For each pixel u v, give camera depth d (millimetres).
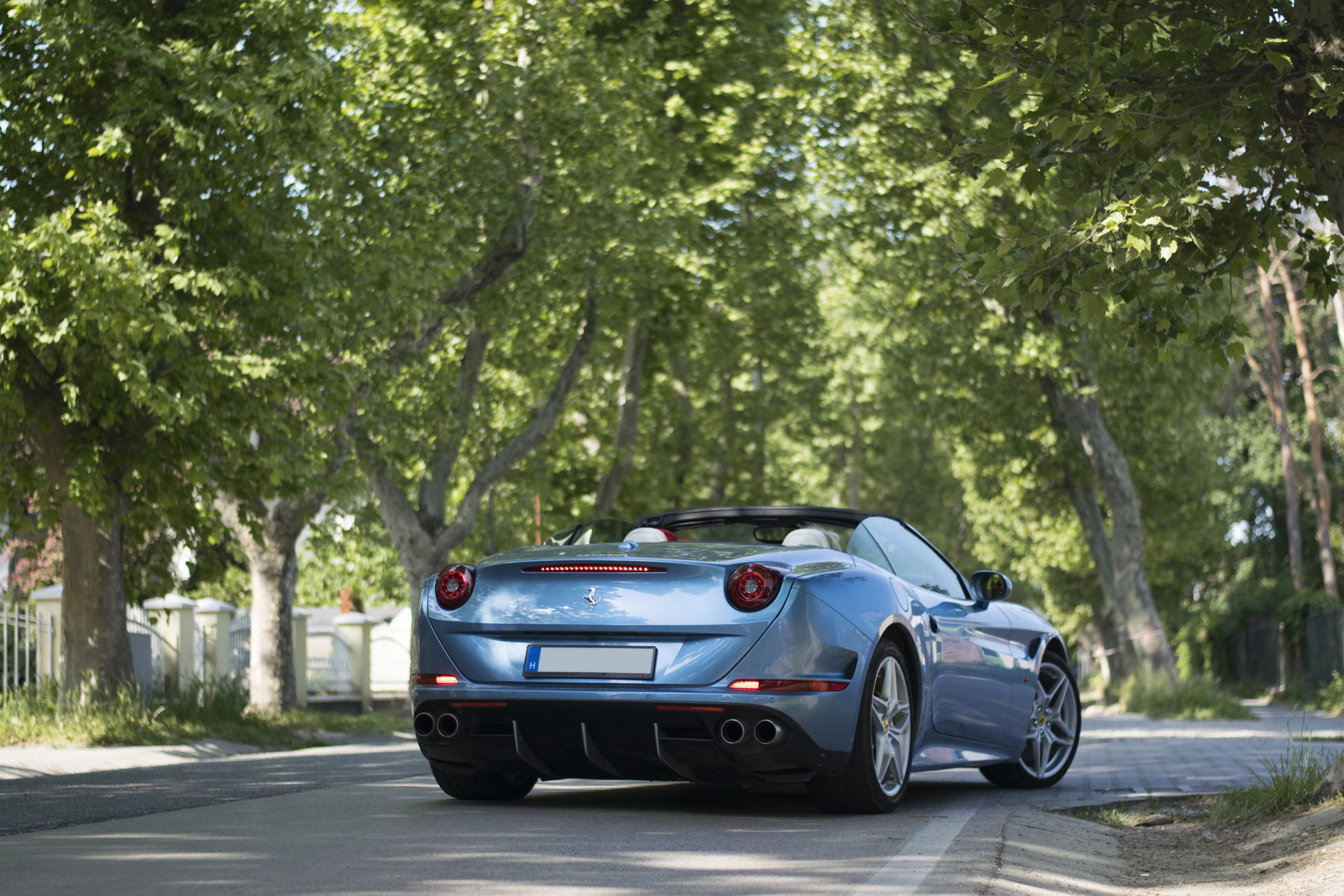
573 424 30359
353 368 13969
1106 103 6340
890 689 5918
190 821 5395
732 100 26641
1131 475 33938
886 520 6879
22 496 13680
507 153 20469
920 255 26734
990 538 47281
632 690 5367
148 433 12398
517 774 6059
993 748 7188
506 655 5605
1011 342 26703
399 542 21516
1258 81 6344
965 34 6742
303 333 13297
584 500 29578
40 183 12953
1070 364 26906
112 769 9461
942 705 6590
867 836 4961
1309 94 6168
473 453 26641
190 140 12203
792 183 27656
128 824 5336
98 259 11148
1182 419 33062
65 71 12164
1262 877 4539
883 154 25109
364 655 26375
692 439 33000
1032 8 6426
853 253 29844
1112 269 6891
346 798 6477
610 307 24125
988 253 7027
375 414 19375
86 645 13211
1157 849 5348
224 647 19922
